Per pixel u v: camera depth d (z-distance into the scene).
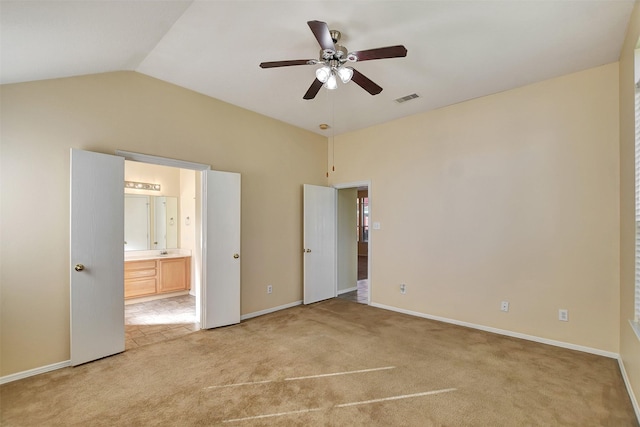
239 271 3.93
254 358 2.86
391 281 4.51
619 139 2.80
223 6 2.09
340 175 5.22
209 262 3.66
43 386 2.36
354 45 2.58
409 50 2.64
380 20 2.24
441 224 4.00
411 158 4.31
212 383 2.41
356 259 6.10
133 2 1.87
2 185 2.44
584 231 3.00
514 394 2.25
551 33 2.40
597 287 2.92
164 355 2.93
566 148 3.10
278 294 4.53
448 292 3.92
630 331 2.30
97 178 2.82
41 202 2.61
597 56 2.75
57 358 2.66
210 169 3.74
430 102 3.83
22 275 2.51
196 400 2.18
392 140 4.54
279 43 2.58
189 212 5.54
